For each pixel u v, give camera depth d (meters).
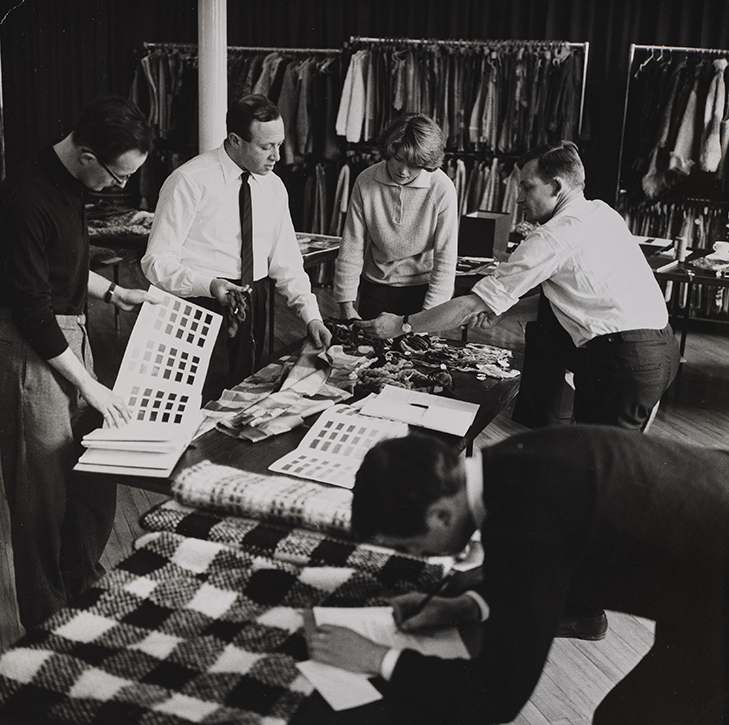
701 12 5.11
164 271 2.28
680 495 1.17
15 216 1.62
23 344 1.71
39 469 1.80
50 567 1.87
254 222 2.40
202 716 1.12
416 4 5.62
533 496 1.14
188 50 6.14
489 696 1.11
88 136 1.62
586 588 1.24
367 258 2.85
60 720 1.12
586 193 5.48
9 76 6.06
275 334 4.58
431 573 1.26
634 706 1.37
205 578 1.35
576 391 2.17
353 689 1.14
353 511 1.20
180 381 1.86
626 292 2.07
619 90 5.32
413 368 2.12
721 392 3.81
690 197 5.27
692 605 1.25
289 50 5.83
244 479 1.49
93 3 6.13
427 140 2.45
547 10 5.33
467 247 4.11
